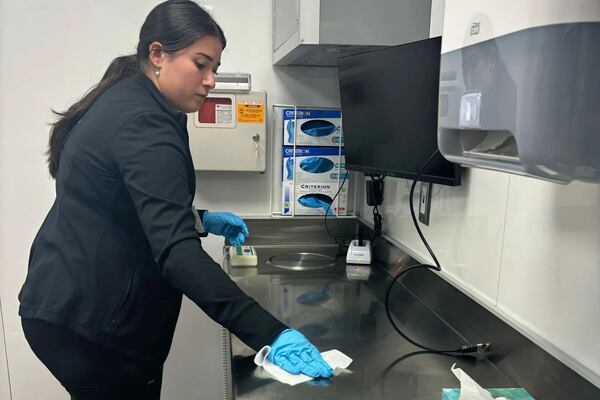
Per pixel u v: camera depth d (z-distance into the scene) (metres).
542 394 0.83
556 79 0.49
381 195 1.72
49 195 1.85
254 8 1.83
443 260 1.25
